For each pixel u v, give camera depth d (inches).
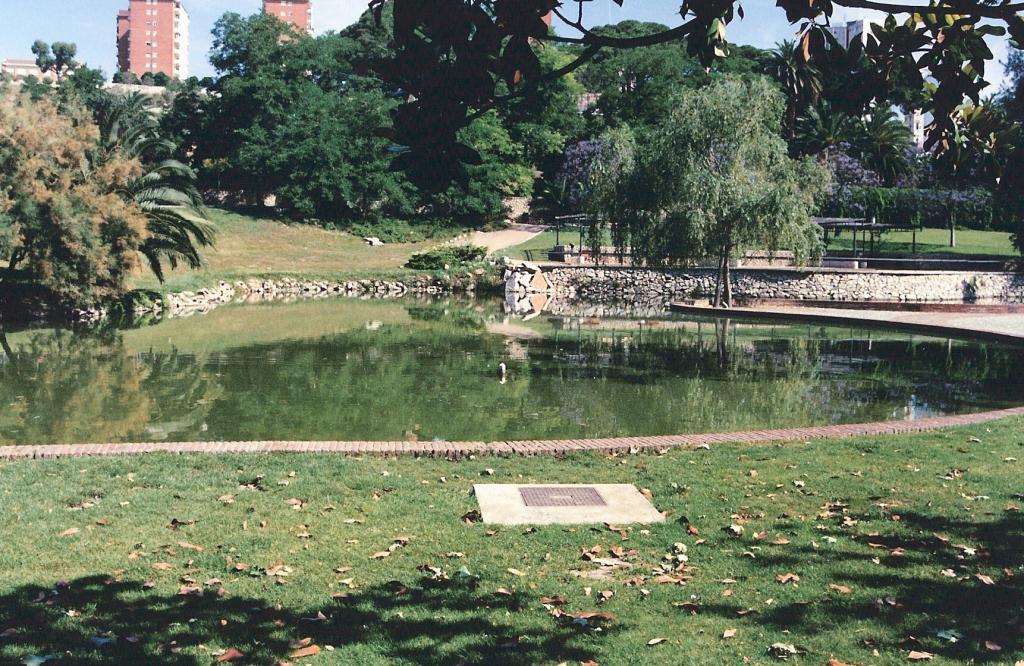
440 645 185.2
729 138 1188.5
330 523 266.7
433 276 2022.6
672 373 751.1
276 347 932.0
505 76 131.3
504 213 2952.8
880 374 748.0
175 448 358.3
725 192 1176.2
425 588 217.2
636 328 1142.3
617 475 328.2
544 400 614.5
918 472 331.0
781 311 1266.0
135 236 1227.9
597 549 245.1
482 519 272.8
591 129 3176.7
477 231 2765.7
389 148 137.2
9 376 721.6
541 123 3075.8
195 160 3122.5
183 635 188.5
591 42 131.5
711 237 1191.6
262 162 2795.3
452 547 247.3
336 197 2746.1
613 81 3166.8
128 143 1369.3
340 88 3038.9
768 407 589.3
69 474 316.8
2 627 190.9
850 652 181.5
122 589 214.1
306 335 1053.2
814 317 1188.5
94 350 898.1
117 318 1251.8
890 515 276.7
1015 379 717.3
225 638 187.6
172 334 1053.2
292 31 3036.4
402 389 660.7
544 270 1840.6
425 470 335.3
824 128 2410.2
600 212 1307.8
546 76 131.0
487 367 784.9
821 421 541.3
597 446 371.2
